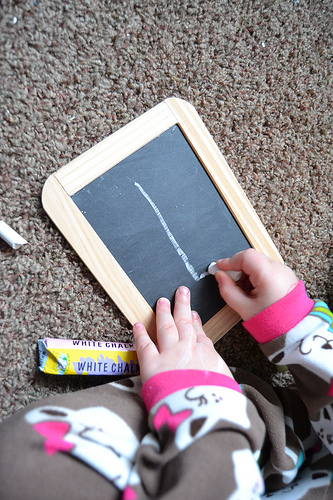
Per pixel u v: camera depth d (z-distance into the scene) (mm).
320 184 756
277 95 730
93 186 626
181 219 661
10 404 642
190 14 684
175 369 565
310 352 612
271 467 630
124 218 638
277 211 739
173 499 438
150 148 645
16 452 458
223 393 534
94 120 655
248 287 672
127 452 520
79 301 660
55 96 639
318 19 743
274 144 732
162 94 682
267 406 635
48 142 639
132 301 645
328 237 762
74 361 629
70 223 621
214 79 701
